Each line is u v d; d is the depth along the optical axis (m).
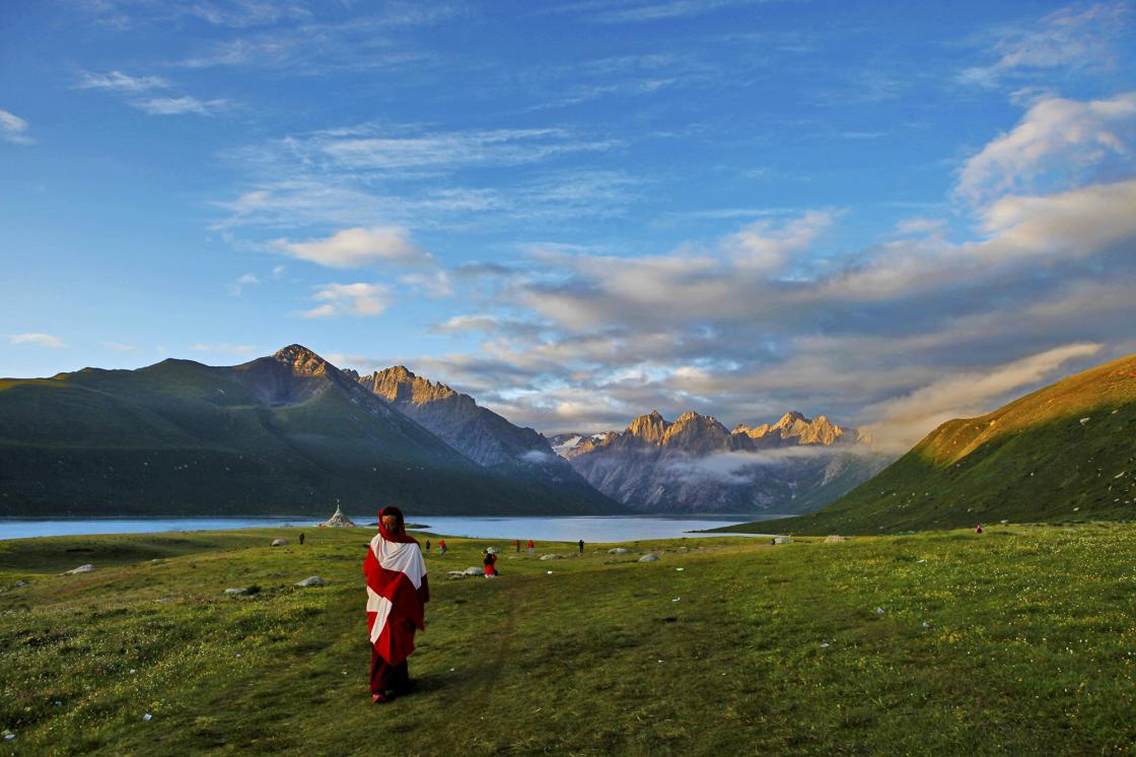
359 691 22.31
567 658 23.58
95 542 113.62
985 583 28.78
